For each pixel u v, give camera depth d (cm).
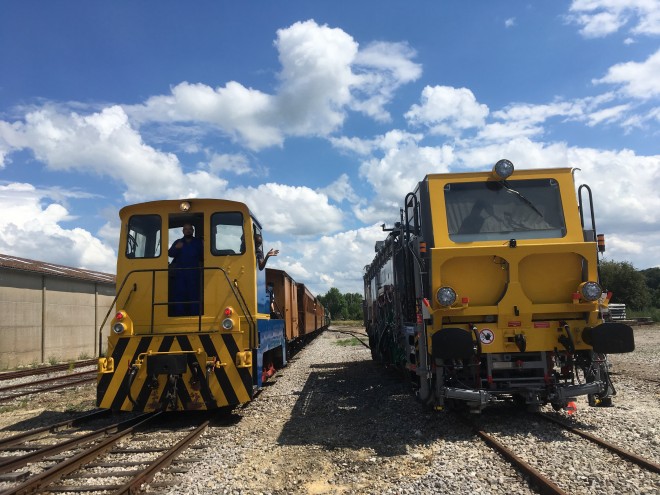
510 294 714
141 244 914
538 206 780
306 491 512
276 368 1468
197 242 927
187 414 914
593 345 677
